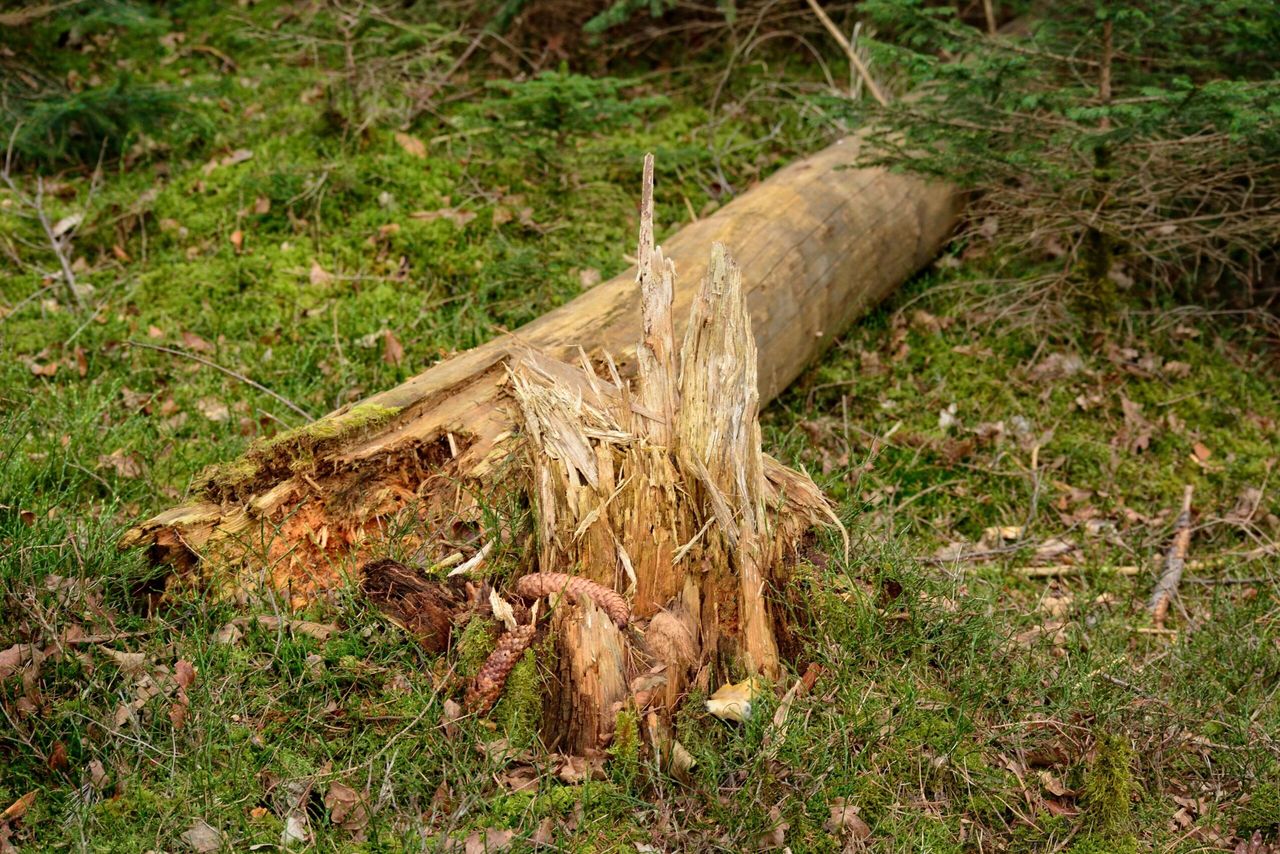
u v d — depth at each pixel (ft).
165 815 8.88
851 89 21.71
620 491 10.11
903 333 18.02
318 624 10.52
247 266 17.67
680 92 22.80
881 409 16.79
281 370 15.97
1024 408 16.87
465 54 21.93
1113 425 16.71
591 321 13.74
